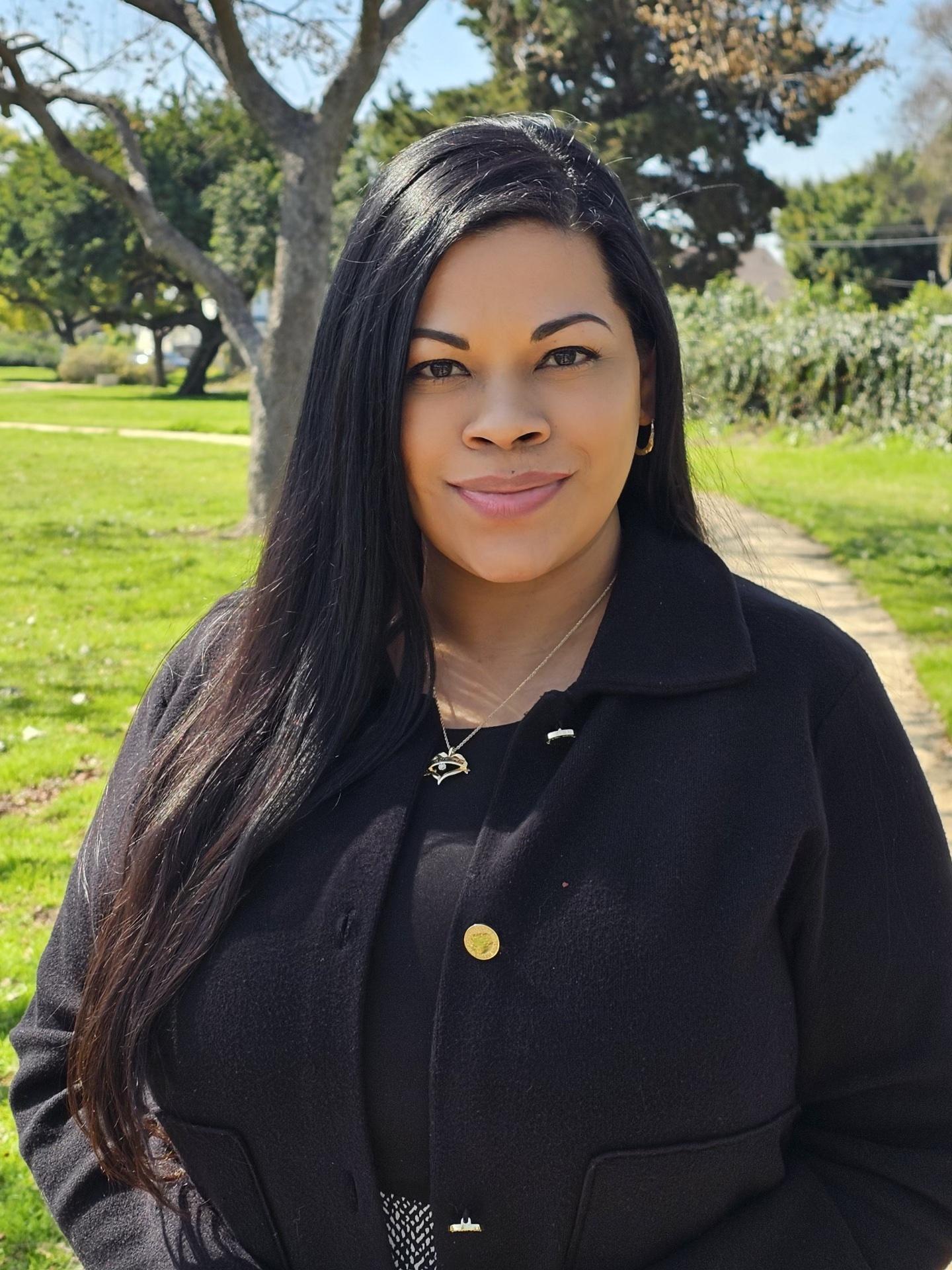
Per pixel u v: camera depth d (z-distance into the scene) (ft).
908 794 3.93
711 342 66.64
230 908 3.90
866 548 33.30
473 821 3.88
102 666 23.73
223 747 4.18
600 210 3.86
